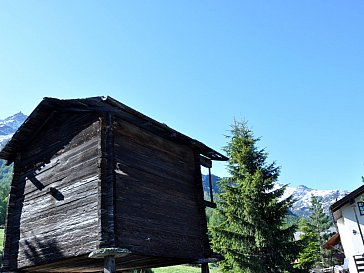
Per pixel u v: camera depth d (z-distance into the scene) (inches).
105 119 374.0
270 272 793.6
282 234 827.4
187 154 485.4
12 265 397.7
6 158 466.9
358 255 967.6
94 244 323.0
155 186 399.9
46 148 426.3
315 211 2669.8
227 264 853.2
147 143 415.2
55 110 418.9
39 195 403.5
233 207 856.9
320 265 1770.4
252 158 923.4
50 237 367.2
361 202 1091.9
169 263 474.6
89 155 367.9
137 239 346.0
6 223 418.3
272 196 848.9
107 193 340.8
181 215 424.5
